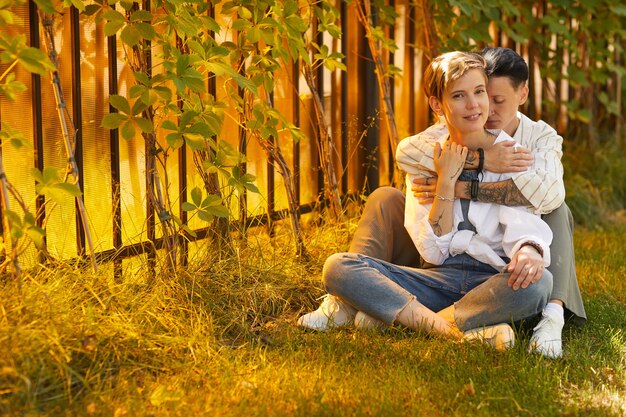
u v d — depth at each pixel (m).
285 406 2.84
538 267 3.29
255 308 3.68
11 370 2.73
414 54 5.54
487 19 5.46
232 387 2.97
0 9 2.98
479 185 3.44
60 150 3.65
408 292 3.44
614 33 6.71
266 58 3.91
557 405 2.89
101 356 3.02
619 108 6.98
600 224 5.94
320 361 3.20
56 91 3.34
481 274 3.50
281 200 4.77
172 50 3.39
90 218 3.77
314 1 4.33
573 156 6.62
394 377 3.04
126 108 3.36
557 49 6.36
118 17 3.33
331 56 4.34
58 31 3.59
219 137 4.34
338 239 4.43
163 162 4.08
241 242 4.09
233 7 3.73
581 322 3.63
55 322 3.01
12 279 3.15
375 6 4.96
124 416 2.73
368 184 5.14
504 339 3.26
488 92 3.49
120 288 3.46
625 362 3.28
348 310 3.57
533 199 3.40
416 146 3.58
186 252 3.86
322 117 4.55
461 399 2.91
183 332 3.32
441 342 3.35
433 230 3.50
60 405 2.76
